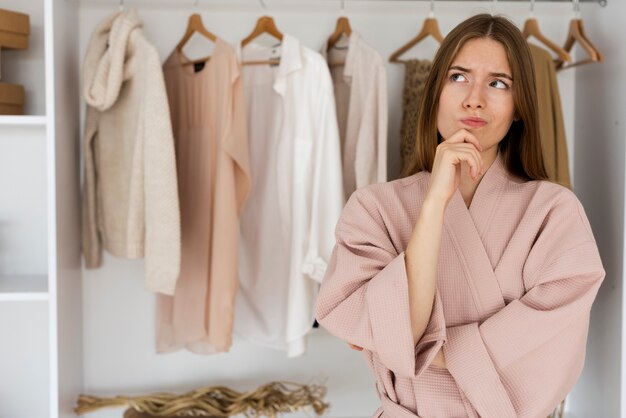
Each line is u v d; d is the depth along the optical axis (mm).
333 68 2354
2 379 2451
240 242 2375
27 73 2389
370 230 1485
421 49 2494
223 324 2117
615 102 2193
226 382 2539
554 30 2527
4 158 2404
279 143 2211
